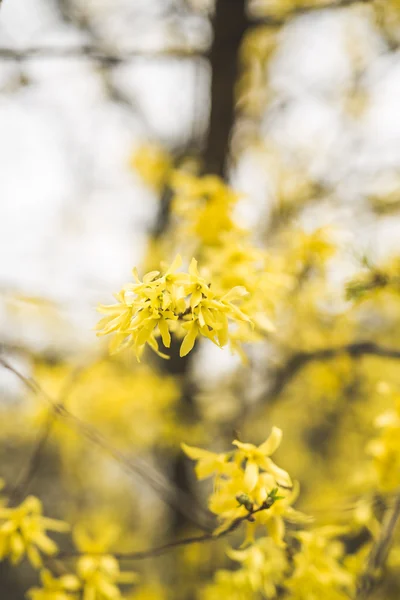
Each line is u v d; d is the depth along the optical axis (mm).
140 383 3449
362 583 1827
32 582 6273
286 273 2129
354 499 2328
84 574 1717
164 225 4359
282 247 2877
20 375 1618
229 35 3430
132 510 6445
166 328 1068
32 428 3643
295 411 4535
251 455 1251
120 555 1705
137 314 1077
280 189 3650
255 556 1736
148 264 3494
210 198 2053
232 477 1250
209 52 3486
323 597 1661
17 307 3014
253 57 4160
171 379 3676
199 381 4082
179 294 1053
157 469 4828
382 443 1860
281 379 3275
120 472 6355
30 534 1646
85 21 4062
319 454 5188
